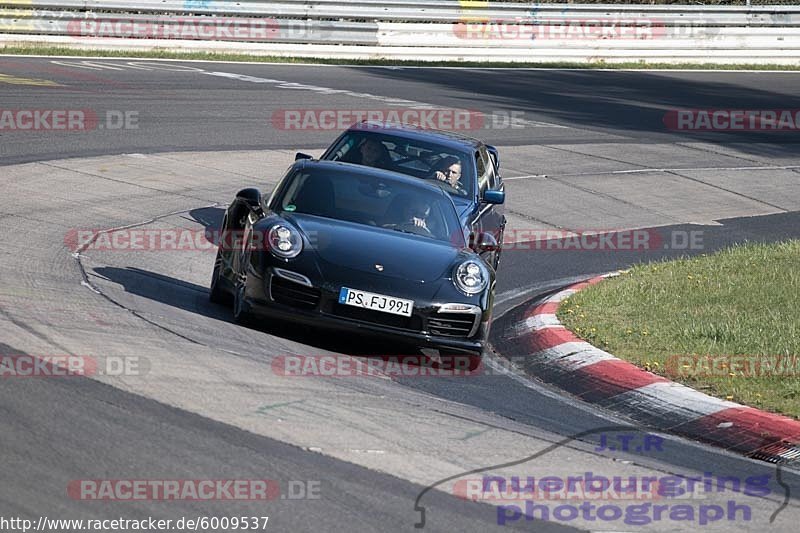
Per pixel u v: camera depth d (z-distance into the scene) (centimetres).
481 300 2845
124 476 1698
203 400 2128
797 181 7238
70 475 1670
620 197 6272
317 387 2378
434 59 11231
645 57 12288
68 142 5591
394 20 10969
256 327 2923
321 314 2741
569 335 3197
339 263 2791
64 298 2867
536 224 5500
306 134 6706
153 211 4538
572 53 11888
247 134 6494
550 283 4378
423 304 2758
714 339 3206
